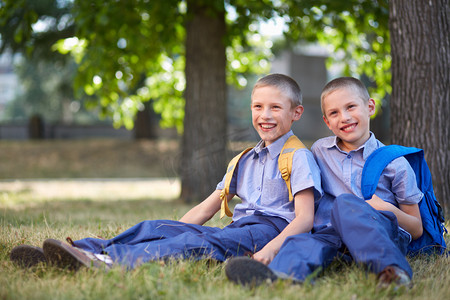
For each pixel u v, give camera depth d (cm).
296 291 196
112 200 844
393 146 261
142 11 711
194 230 257
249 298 190
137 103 1032
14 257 246
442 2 430
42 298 193
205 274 229
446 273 236
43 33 1355
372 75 854
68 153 1802
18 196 886
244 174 280
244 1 651
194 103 769
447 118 432
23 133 2461
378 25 708
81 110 4025
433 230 261
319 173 258
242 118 3512
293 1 690
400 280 200
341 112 259
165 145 1888
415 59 430
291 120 271
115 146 1883
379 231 210
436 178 427
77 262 222
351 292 201
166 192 1054
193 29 765
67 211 624
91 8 680
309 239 223
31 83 3872
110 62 810
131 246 239
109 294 195
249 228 250
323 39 868
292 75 2444
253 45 1026
